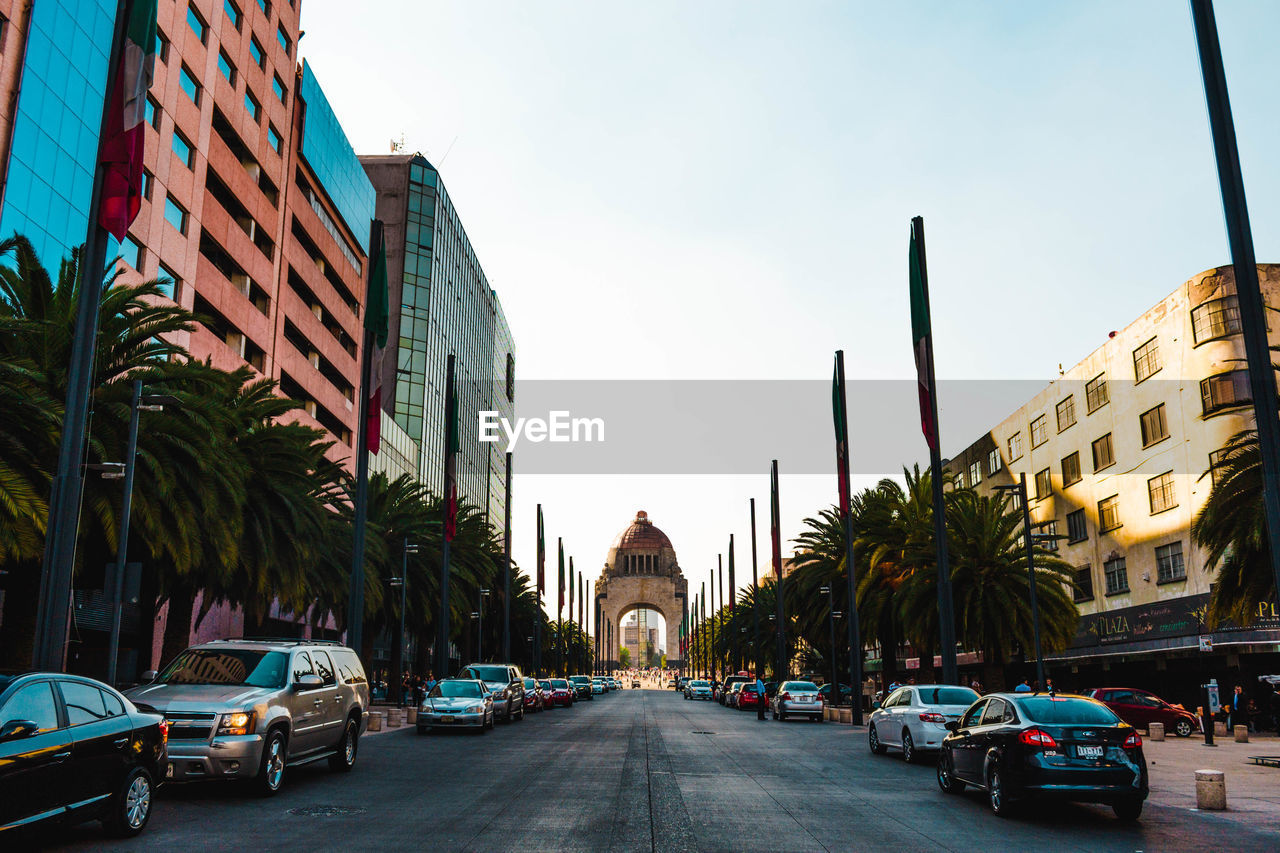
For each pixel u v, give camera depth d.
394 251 90.44
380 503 44.59
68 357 20.58
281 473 27.44
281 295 53.06
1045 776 11.82
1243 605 23.47
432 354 91.94
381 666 78.12
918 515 41.16
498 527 135.50
